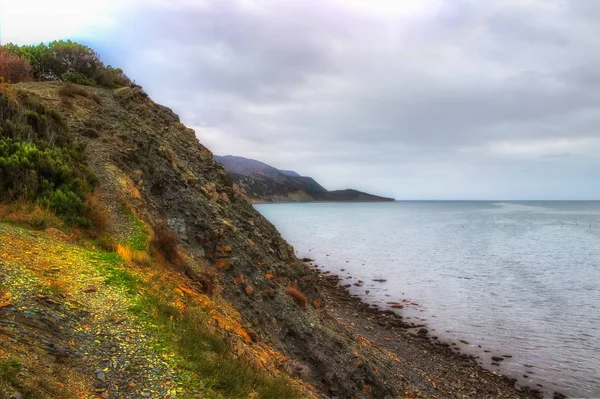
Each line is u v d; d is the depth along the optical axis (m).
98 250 10.44
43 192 11.62
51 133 14.88
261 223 24.30
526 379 20.41
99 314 7.25
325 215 193.88
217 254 16.58
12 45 26.25
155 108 27.08
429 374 20.11
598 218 153.12
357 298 35.72
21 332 5.76
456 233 97.88
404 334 26.38
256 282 16.92
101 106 21.56
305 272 23.05
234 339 9.84
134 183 15.87
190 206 17.89
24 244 8.97
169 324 7.75
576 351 23.89
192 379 6.40
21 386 4.64
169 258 12.59
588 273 46.00
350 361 15.99
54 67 26.84
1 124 13.23
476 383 19.77
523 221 138.50
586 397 18.73
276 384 8.39
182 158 23.36
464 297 36.09
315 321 17.52
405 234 96.75
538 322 29.05
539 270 48.19
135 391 5.62
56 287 7.48
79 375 5.53
